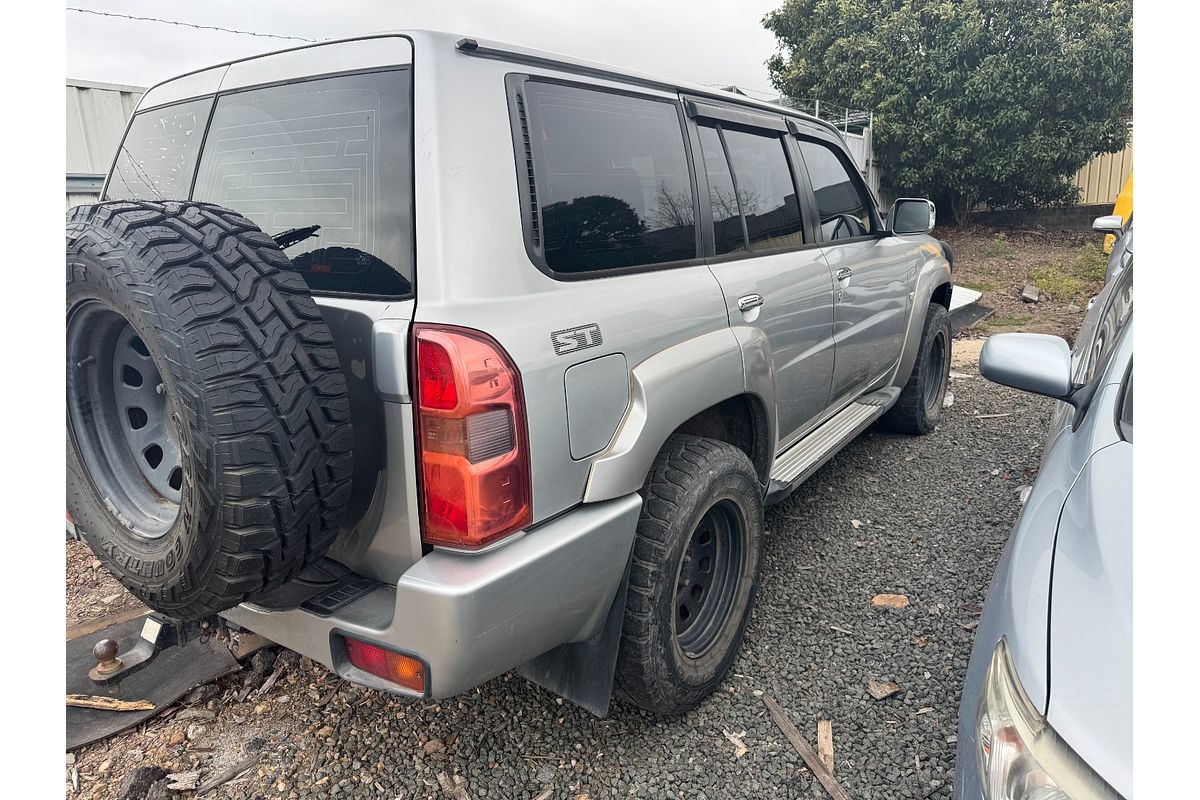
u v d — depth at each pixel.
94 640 2.79
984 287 10.46
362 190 1.81
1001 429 5.05
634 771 2.24
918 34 12.88
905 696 2.54
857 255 3.70
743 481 2.47
